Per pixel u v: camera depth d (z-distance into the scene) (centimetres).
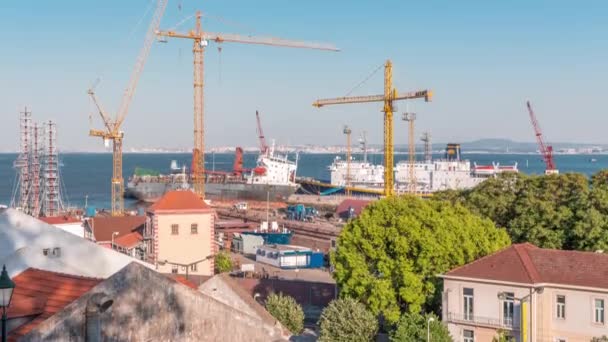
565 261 7162
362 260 8231
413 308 7812
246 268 12750
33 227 5066
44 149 18775
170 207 10488
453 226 8100
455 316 7344
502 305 7088
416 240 7906
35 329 2516
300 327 8256
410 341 7050
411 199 8600
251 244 16200
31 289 3294
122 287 2730
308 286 10975
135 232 11612
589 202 9225
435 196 11825
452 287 7388
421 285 7850
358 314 7588
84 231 11894
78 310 2612
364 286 8094
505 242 8688
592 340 6631
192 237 10538
